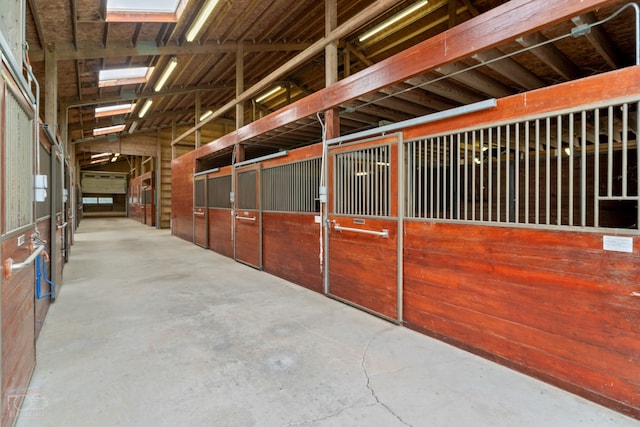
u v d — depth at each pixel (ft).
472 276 7.52
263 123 15.96
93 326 9.20
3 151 4.74
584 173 5.84
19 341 5.60
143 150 39.19
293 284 13.84
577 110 5.79
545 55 8.77
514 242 6.75
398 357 7.43
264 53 22.25
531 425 5.18
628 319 5.34
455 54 7.67
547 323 6.31
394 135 9.27
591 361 5.76
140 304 11.15
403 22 17.69
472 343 7.57
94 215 70.23
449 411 5.52
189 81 25.25
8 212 5.07
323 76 25.94
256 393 6.04
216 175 21.72
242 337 8.51
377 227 9.87
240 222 18.30
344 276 11.26
